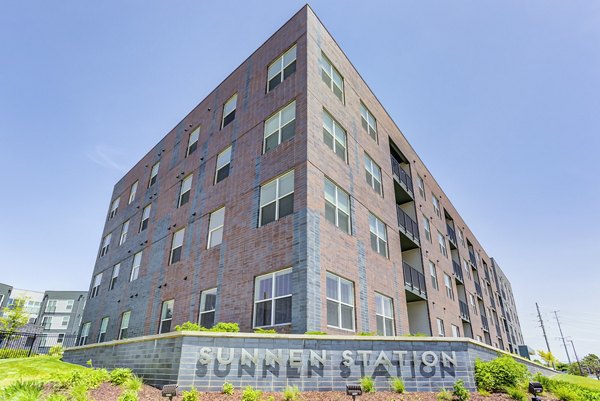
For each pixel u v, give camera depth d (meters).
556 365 61.06
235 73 19.17
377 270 15.05
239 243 13.98
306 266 11.14
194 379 7.76
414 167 23.91
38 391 7.65
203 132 19.97
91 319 23.75
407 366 8.94
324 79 15.71
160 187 22.02
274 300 11.72
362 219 15.15
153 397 7.45
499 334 38.12
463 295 28.23
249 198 14.55
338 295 12.32
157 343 9.09
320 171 13.30
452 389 8.80
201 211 17.11
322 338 8.80
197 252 16.06
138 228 22.72
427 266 21.14
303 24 15.81
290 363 8.36
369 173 17.30
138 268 20.70
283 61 16.17
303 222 11.87
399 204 22.59
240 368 8.08
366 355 8.88
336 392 8.09
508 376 9.10
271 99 15.75
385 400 7.72
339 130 15.73
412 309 20.00
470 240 35.91
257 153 15.20
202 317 14.21
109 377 8.88
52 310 56.66
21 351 22.14
